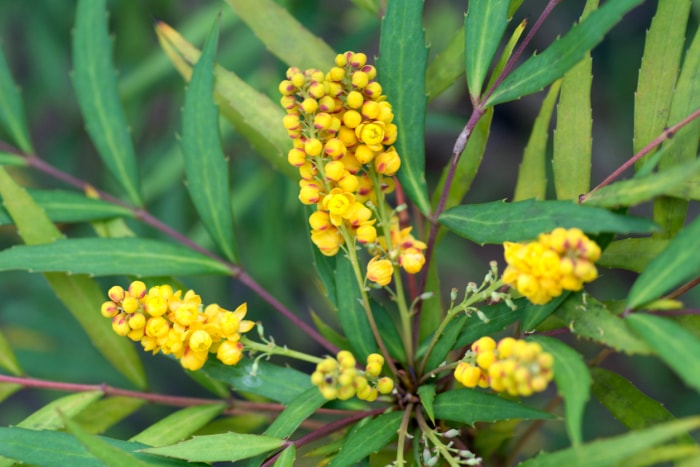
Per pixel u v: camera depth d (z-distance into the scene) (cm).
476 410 59
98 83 68
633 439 53
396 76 61
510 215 58
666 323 55
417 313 63
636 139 61
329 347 64
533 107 111
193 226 89
